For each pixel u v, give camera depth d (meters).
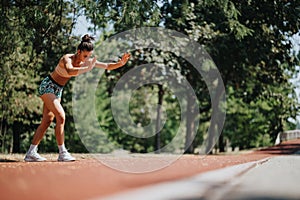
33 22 13.72
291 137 46.31
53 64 19.52
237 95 29.11
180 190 4.41
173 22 20.06
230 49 21.61
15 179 4.91
